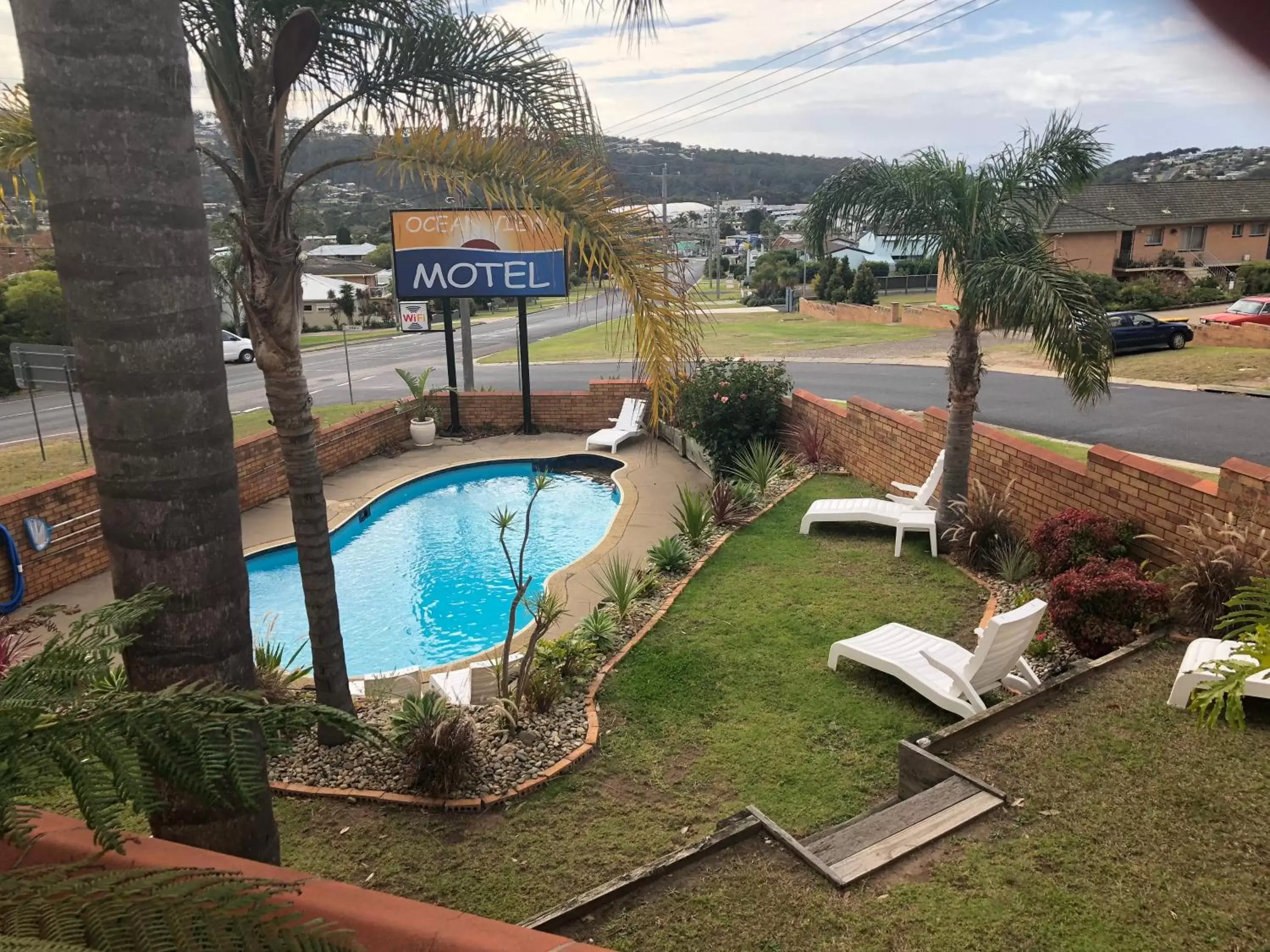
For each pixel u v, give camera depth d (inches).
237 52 209.0
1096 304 321.4
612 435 695.7
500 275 711.7
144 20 110.8
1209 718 141.4
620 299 204.8
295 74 197.3
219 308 126.3
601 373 1160.2
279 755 101.1
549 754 248.2
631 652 315.6
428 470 645.9
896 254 380.8
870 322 1734.7
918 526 400.2
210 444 123.6
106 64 109.1
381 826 219.6
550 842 209.3
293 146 228.7
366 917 89.7
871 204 363.3
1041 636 297.9
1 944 70.2
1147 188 1856.5
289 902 84.4
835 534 437.4
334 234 3843.5
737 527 457.1
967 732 223.1
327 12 219.3
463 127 210.2
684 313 202.1
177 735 96.7
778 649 313.1
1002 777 202.4
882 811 192.5
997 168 357.7
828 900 163.0
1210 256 1817.2
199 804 129.3
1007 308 323.9
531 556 492.1
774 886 168.7
